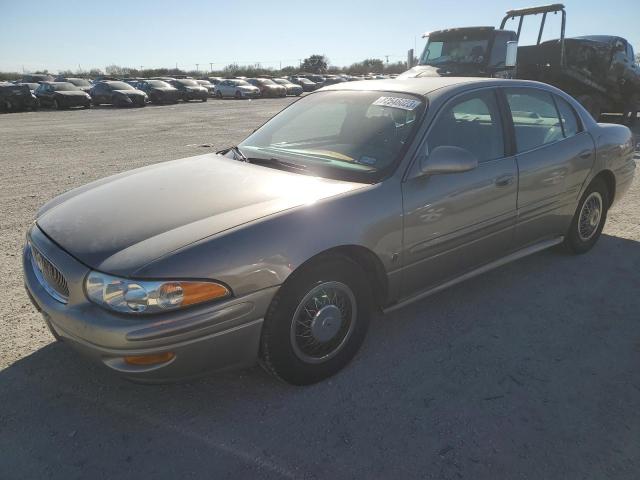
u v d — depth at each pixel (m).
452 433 2.41
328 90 3.94
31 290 2.66
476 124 3.44
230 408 2.60
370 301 2.95
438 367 2.93
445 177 3.13
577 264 4.37
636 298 3.75
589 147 4.21
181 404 2.63
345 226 2.66
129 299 2.19
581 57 12.60
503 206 3.52
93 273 2.29
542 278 4.09
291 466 2.23
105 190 3.08
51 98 26.73
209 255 2.29
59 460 2.26
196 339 2.28
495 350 3.10
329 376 2.83
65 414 2.55
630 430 2.43
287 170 3.17
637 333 3.28
